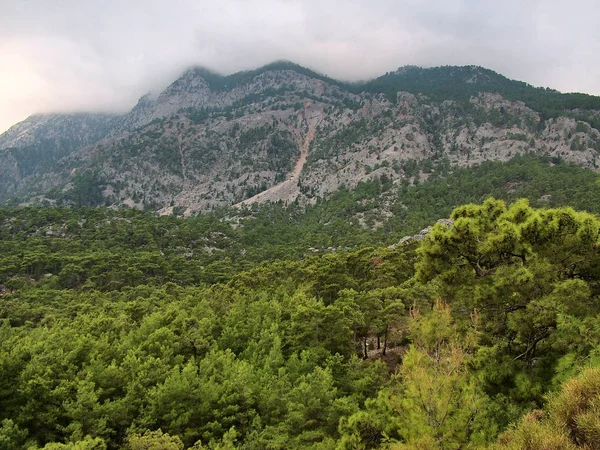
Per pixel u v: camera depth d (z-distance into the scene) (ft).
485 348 50.88
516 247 57.77
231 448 79.77
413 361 44.01
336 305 133.08
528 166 624.18
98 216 531.91
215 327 143.23
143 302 202.49
